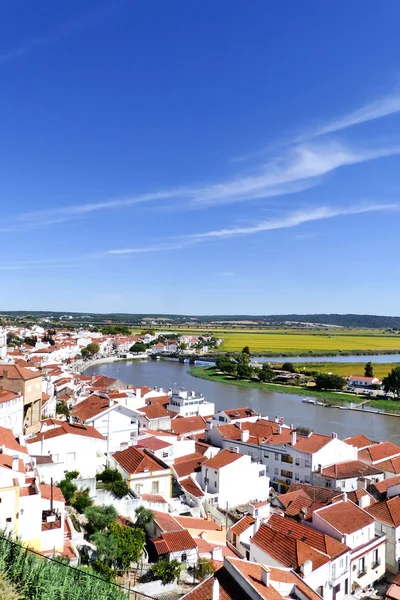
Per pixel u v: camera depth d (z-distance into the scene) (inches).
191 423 4279.0
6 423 3260.3
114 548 1774.1
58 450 2669.8
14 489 1697.8
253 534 2186.3
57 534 1779.0
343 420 6146.7
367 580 2112.5
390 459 3408.0
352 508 2351.1
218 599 1355.8
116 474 2600.9
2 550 1375.5
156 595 1651.1
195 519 2314.2
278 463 3417.8
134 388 5580.7
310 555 1897.1
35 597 1241.4
